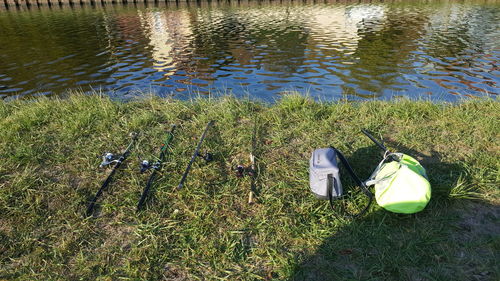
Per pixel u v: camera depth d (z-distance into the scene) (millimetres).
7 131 4746
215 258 2760
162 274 2637
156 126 5031
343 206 3262
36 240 2953
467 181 3508
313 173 3240
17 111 5625
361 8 34969
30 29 24203
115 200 3410
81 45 18625
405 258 2666
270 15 31406
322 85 11375
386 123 5008
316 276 2574
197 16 31422
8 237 2979
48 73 13305
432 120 5070
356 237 2883
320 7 37344
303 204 3271
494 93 10188
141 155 4199
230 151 4270
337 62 14219
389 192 3047
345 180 3584
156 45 18625
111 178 3715
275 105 5863
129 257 2785
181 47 18094
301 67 13656
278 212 3203
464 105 5637
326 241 2873
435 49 16047
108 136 4652
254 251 2816
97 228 3088
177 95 10625
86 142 4504
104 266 2719
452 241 2789
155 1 43469
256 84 11695
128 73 13234
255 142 4484
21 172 3836
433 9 32375
